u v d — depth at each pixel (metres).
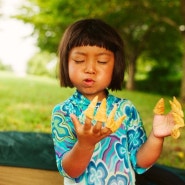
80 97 1.49
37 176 2.52
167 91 18.78
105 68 1.41
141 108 8.69
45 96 10.34
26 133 3.22
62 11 13.11
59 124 1.45
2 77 18.47
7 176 2.49
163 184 2.47
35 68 35.84
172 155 4.36
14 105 8.20
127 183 1.45
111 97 1.56
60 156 1.39
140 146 1.48
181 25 14.41
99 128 1.12
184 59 12.59
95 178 1.43
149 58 20.64
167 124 1.35
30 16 14.88
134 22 16.05
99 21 1.50
